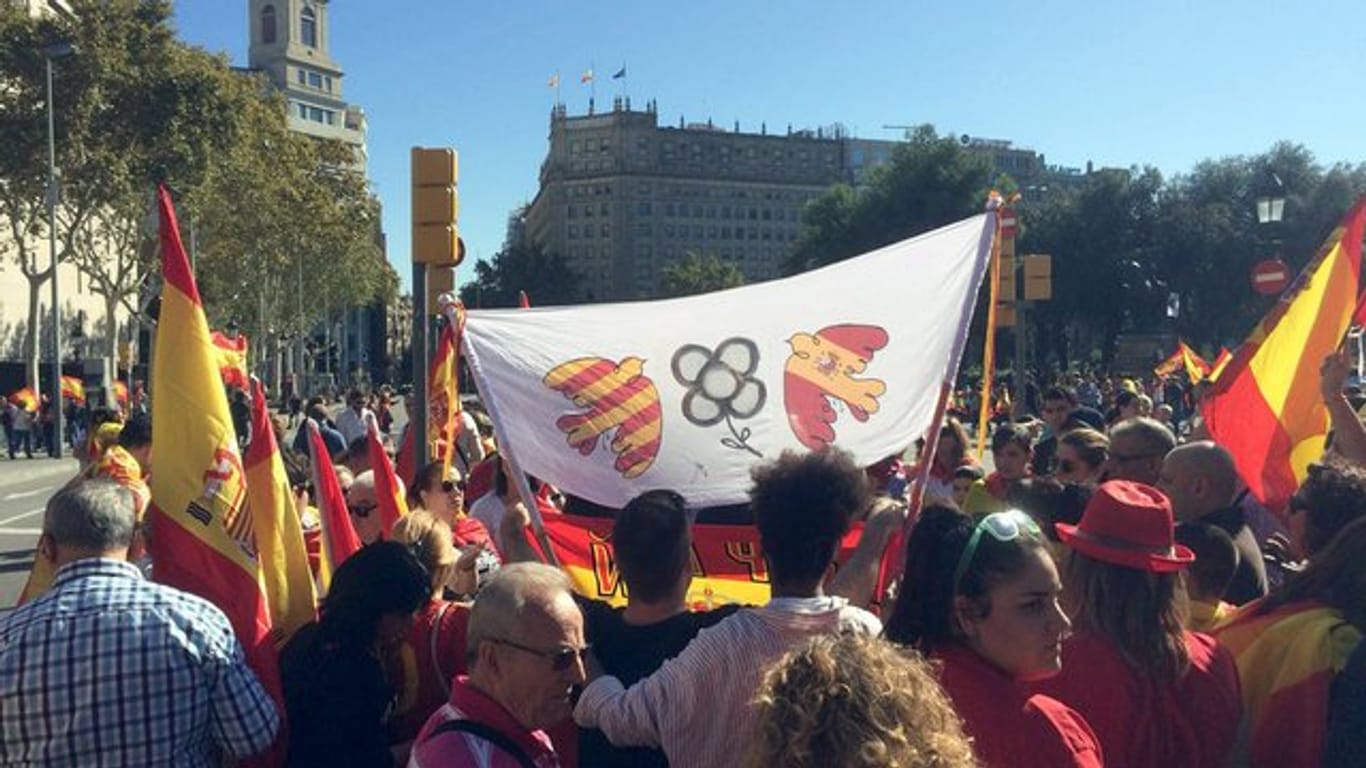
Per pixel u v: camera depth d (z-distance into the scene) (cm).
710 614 308
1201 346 5853
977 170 6000
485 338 399
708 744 270
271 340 6688
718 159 16325
